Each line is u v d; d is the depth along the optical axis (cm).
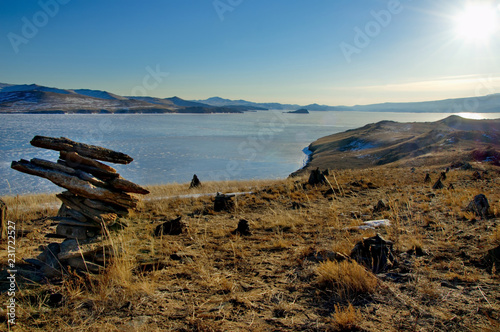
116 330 267
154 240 543
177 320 285
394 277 353
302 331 255
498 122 8806
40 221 757
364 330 246
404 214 696
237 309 304
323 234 582
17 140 10912
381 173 2019
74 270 388
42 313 298
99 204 431
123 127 19362
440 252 425
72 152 430
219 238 603
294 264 430
